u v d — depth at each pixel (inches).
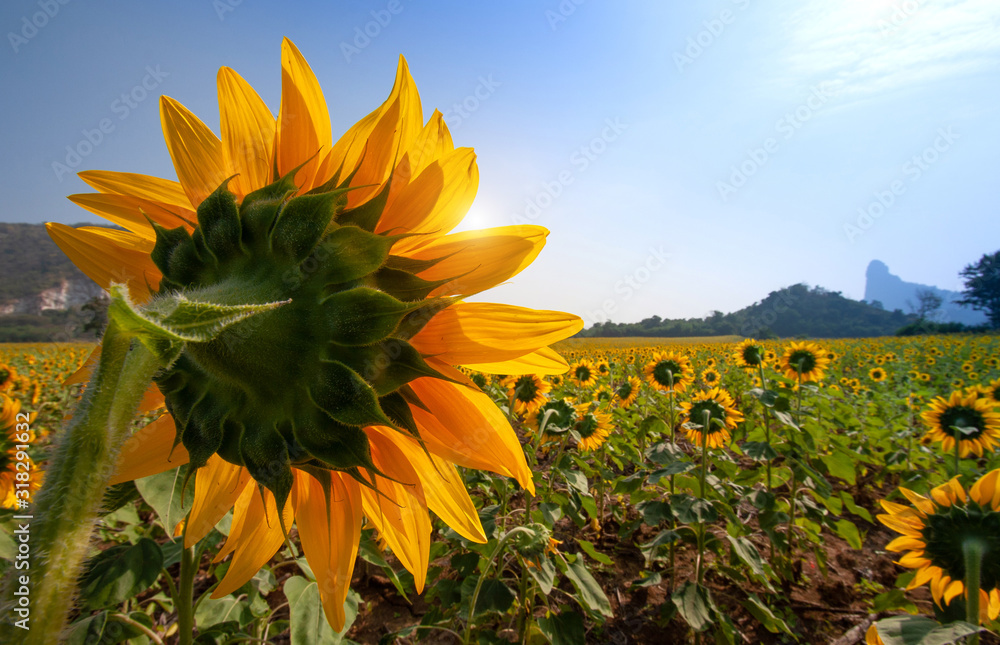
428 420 15.3
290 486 12.9
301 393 12.7
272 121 15.7
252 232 13.4
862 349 412.2
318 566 15.8
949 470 76.9
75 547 9.2
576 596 43.8
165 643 43.1
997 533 31.5
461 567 46.8
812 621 56.2
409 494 16.3
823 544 75.9
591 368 114.7
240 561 16.2
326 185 14.8
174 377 12.9
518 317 15.3
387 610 54.4
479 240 15.6
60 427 9.9
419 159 16.6
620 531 68.9
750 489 64.9
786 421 65.2
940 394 166.6
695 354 331.3
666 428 83.1
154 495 26.8
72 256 15.1
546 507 53.7
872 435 99.4
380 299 13.1
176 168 15.5
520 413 80.3
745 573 61.7
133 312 9.4
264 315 12.7
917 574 35.1
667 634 52.9
